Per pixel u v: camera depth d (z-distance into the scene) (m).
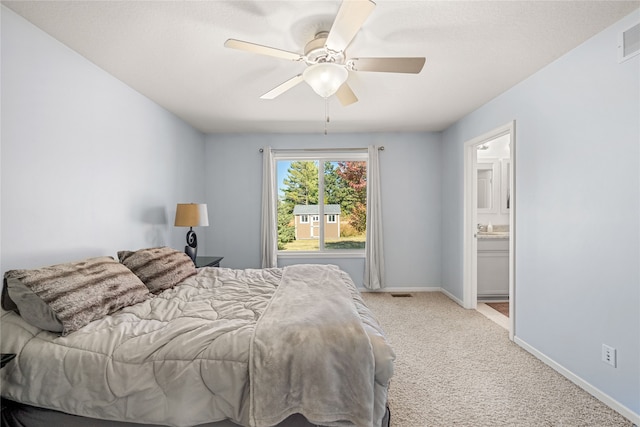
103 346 1.33
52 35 1.86
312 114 3.53
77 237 2.08
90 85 2.21
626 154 1.74
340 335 1.33
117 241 2.51
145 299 1.90
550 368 2.29
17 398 1.30
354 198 4.60
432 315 3.46
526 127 2.55
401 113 3.52
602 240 1.88
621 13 1.69
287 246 4.61
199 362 1.26
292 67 2.33
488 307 3.74
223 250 4.48
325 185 4.59
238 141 4.43
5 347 1.36
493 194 4.59
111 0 1.56
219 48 2.05
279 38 1.92
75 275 1.63
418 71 1.86
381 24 1.77
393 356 1.34
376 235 4.34
